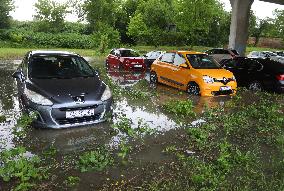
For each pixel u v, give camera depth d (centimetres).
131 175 466
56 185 428
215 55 2089
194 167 493
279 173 482
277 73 1133
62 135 618
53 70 736
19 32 3694
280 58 2316
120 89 1145
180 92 1087
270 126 741
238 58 1316
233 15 2562
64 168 482
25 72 729
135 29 3731
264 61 1235
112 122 711
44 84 664
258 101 1018
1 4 3966
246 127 726
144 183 441
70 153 538
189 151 568
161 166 498
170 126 714
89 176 459
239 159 525
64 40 3697
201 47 4250
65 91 643
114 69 1806
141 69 1744
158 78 1290
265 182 448
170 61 1218
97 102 652
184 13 3067
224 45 4428
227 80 1046
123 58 1706
